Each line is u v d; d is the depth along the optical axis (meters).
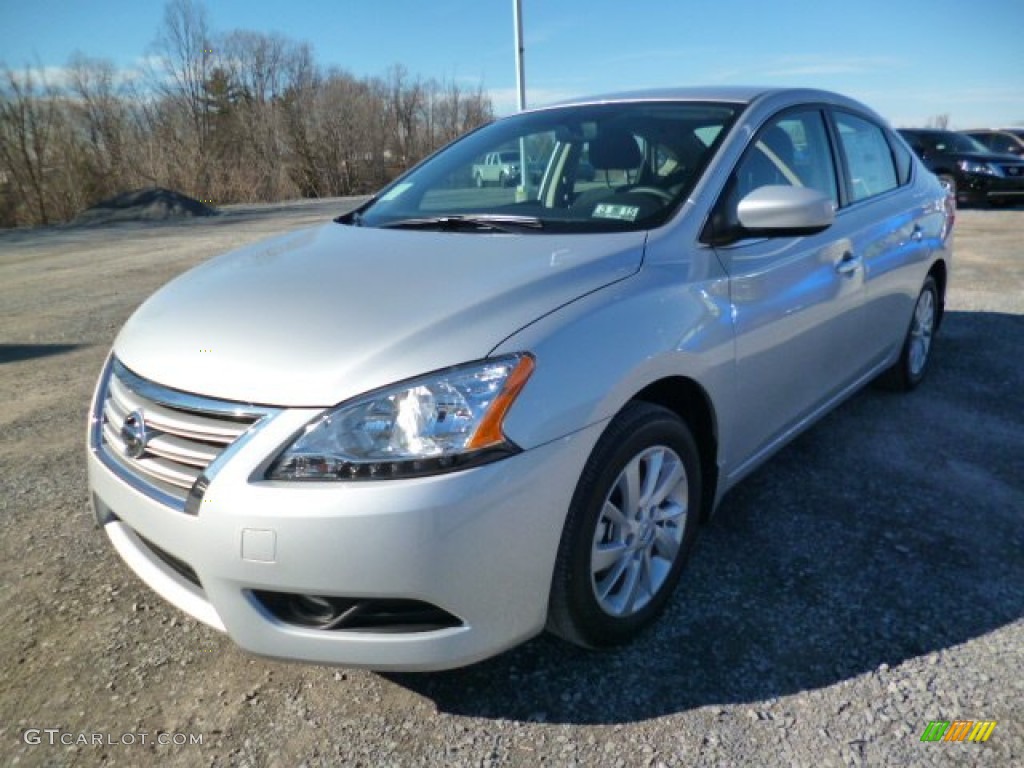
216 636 2.36
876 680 2.09
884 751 1.86
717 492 2.57
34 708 2.08
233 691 2.13
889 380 4.23
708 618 2.37
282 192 36.59
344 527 1.68
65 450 3.85
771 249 2.65
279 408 1.77
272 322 2.00
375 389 1.75
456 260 2.26
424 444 1.72
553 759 1.87
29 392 4.89
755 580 2.56
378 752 1.91
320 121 42.72
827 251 2.98
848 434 3.74
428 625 1.82
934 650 2.20
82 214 22.45
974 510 2.99
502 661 2.22
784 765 1.83
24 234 18.39
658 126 2.86
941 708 1.99
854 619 2.35
